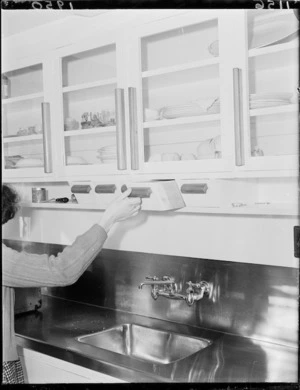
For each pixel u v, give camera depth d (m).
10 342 1.75
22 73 2.18
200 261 2.04
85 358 1.74
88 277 2.46
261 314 1.87
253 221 1.83
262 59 1.63
